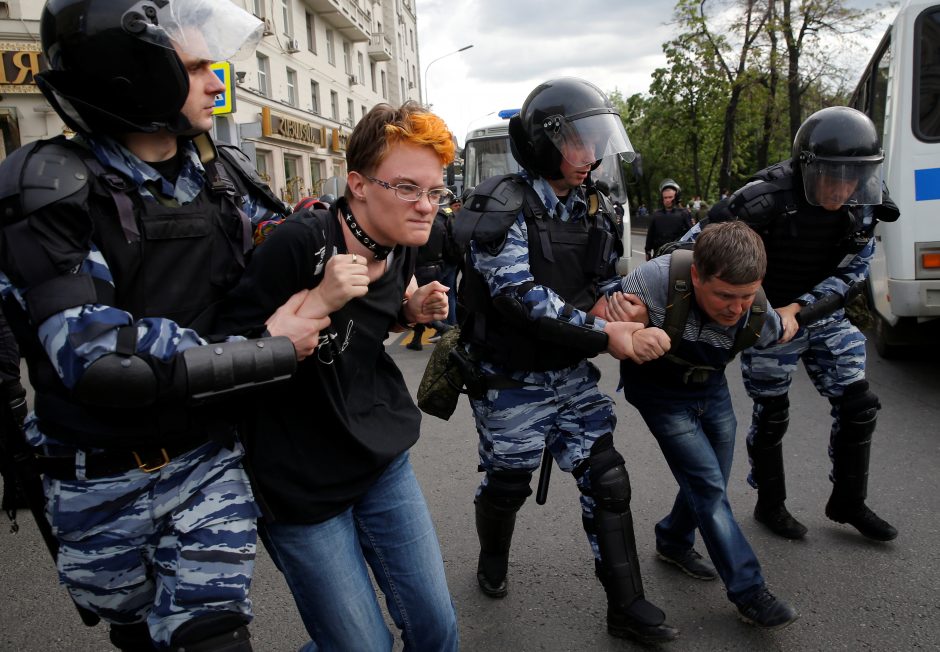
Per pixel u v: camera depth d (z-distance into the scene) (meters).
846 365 2.71
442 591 1.65
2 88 11.77
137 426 1.30
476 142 10.88
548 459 2.39
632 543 2.19
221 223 1.46
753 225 2.58
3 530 3.29
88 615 1.48
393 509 1.64
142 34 1.24
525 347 2.14
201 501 1.41
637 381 2.33
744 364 2.83
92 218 1.27
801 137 2.51
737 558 2.23
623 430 4.34
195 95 1.35
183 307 1.39
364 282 1.36
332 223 1.46
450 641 1.67
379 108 1.46
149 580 1.48
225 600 1.38
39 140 1.28
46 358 1.29
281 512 1.47
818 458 3.73
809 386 5.12
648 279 2.15
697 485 2.28
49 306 1.17
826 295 2.65
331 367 1.46
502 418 2.25
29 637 2.43
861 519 2.79
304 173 22.91
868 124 2.44
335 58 26.36
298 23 22.81
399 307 1.64
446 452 4.11
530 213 2.14
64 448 1.35
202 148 1.48
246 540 1.43
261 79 20.27
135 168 1.34
